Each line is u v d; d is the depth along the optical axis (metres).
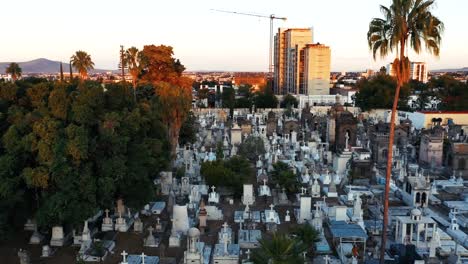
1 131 32.62
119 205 37.50
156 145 38.97
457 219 39.81
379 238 35.03
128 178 33.84
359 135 81.12
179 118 59.16
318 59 184.12
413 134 81.00
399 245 30.41
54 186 30.86
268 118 93.81
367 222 37.94
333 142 74.88
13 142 30.20
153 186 37.31
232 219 39.22
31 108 34.94
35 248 32.00
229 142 76.94
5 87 34.34
